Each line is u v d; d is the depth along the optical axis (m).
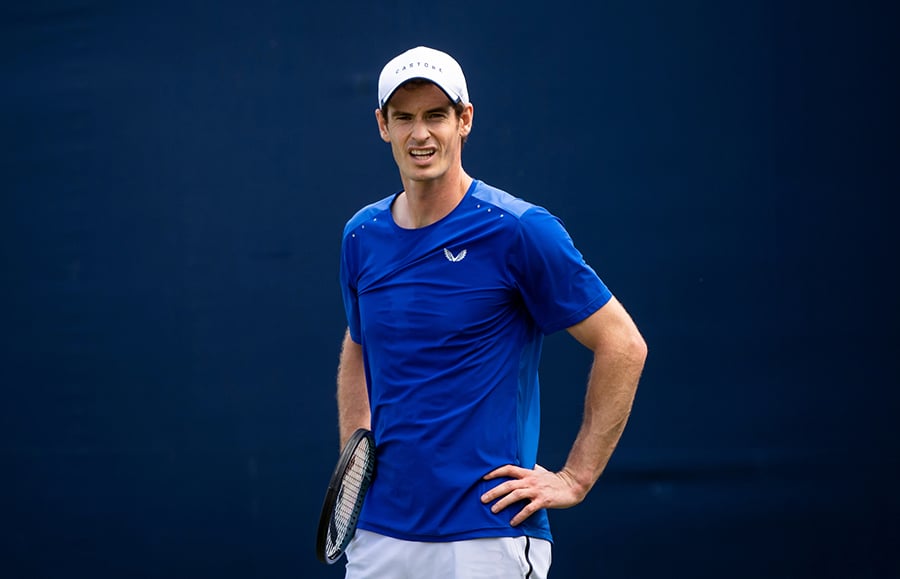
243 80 16.06
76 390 16.41
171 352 16.22
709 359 14.97
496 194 9.62
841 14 14.71
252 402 16.05
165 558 16.17
